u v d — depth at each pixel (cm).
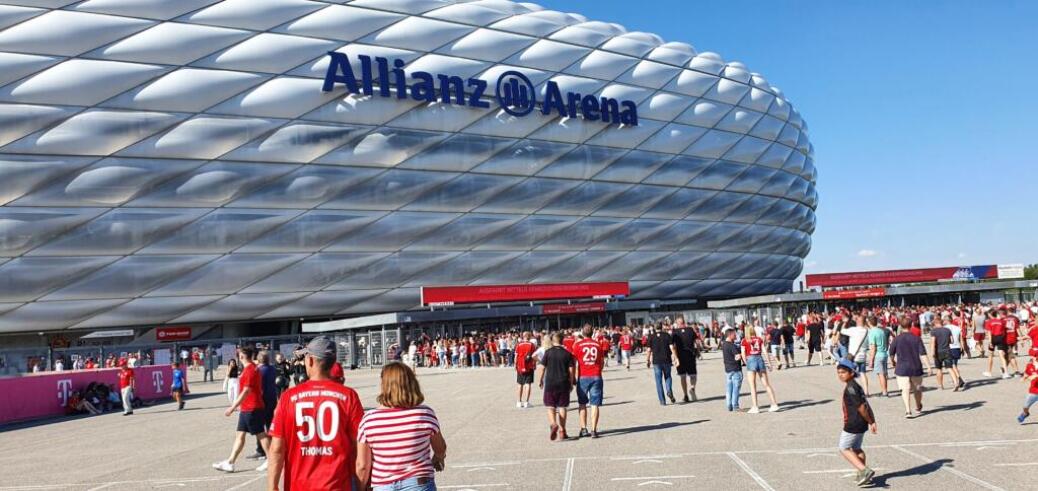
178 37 3703
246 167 3850
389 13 4219
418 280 4344
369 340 3978
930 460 879
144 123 3625
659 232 5028
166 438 1509
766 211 5619
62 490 966
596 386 1183
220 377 3825
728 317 4841
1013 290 6131
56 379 2261
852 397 761
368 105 4072
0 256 3441
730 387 1434
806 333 3666
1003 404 1338
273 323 4391
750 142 5444
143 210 3681
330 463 446
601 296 4609
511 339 3591
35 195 3469
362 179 4100
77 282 3609
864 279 6612
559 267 4722
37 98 3444
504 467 956
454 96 4291
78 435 1678
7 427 1992
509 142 4462
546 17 4775
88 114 3534
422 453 473
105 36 3578
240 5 3866
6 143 3400
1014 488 728
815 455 939
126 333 3850
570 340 2242
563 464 959
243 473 1038
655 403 1642
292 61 3922
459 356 3744
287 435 451
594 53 4806
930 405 1377
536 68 4581
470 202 4381
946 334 1606
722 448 1022
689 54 5291
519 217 4556
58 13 3522
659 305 4819
